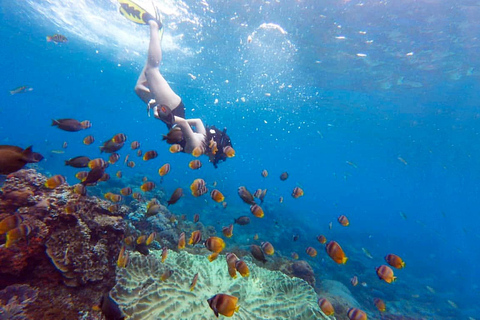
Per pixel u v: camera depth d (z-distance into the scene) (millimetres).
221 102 35531
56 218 4016
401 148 38219
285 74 20859
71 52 25250
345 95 22656
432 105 21094
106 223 4406
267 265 8930
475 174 43531
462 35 12367
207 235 11344
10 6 17953
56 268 3727
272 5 12680
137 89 4914
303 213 35688
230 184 38500
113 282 4152
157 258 4871
